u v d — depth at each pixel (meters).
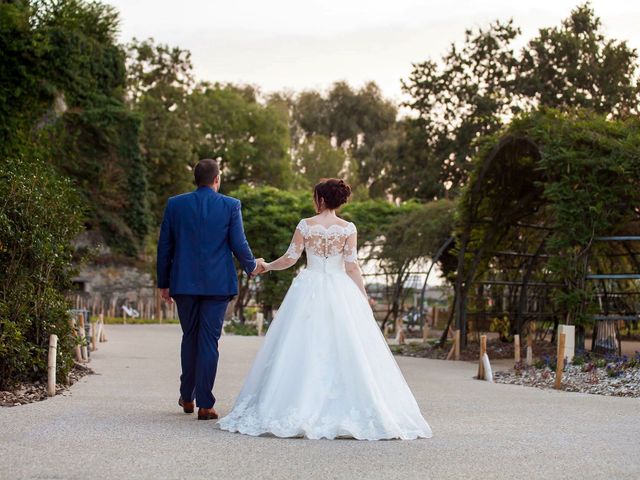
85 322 15.67
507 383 10.98
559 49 37.66
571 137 14.09
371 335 6.22
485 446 5.52
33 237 8.61
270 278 27.52
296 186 54.69
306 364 6.01
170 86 48.22
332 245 6.46
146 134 43.75
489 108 37.78
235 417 6.05
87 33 35.28
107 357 13.50
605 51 37.88
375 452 5.23
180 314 6.70
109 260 35.88
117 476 4.38
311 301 6.27
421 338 23.11
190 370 6.80
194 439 5.55
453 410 7.70
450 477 4.51
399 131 58.81
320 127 59.78
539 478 4.52
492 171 16.36
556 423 6.75
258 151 53.66
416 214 23.66
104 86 35.88
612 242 18.09
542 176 15.88
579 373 10.93
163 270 6.76
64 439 5.44
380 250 24.58
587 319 13.75
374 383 5.97
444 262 23.89
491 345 17.94
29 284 8.65
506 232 17.91
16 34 27.98
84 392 8.44
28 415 6.54
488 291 19.28
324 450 5.26
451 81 39.50
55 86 30.23
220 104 52.81
